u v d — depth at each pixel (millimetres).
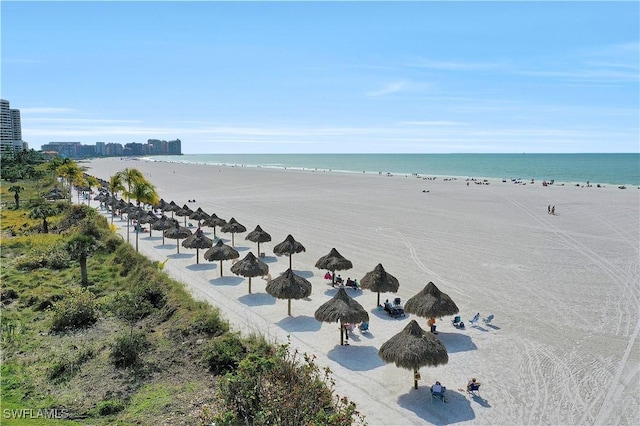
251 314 25484
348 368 19750
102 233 42594
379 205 70000
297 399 15211
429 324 23578
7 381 18453
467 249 40969
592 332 23547
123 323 24531
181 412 16344
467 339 22859
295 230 49688
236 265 29281
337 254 31094
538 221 55438
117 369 19562
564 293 29297
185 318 23875
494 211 63500
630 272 33875
